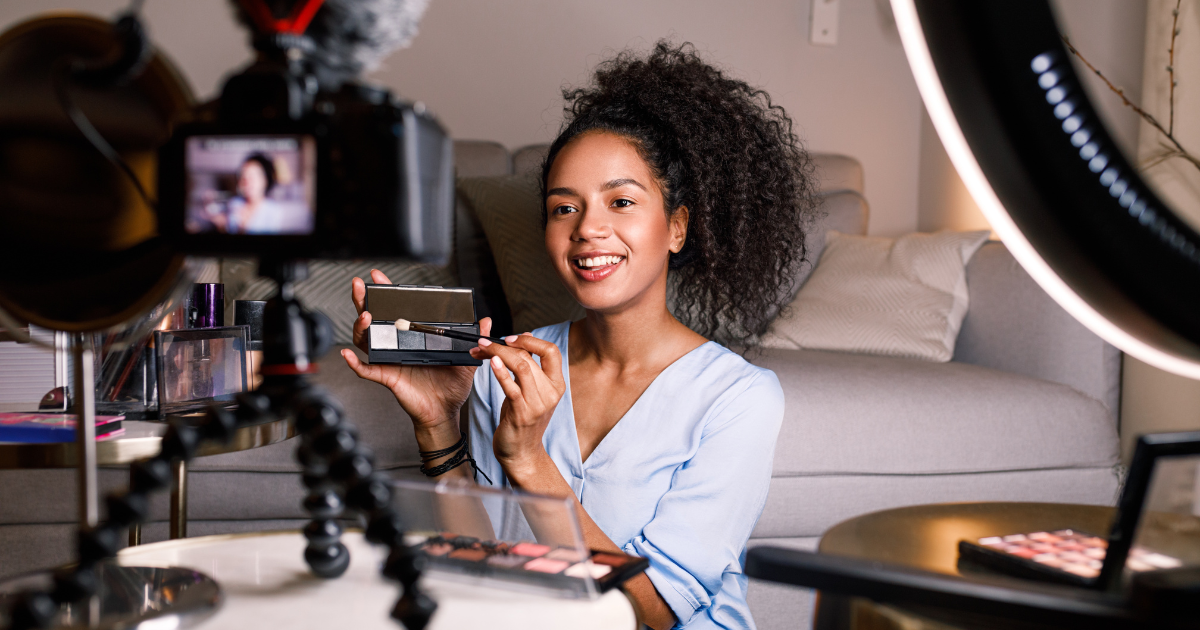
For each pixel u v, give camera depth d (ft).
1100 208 1.14
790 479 4.78
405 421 4.75
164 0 7.16
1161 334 1.27
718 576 3.00
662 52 4.30
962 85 1.19
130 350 3.44
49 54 1.64
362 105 1.41
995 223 1.37
